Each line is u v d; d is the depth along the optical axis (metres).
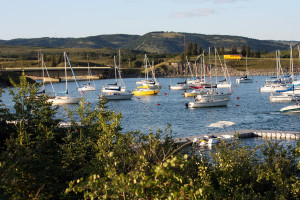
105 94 97.31
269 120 54.31
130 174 9.71
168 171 9.25
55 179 14.09
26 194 12.53
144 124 54.41
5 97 111.44
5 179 11.03
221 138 35.94
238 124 51.88
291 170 15.05
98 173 13.84
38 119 19.20
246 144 36.72
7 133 18.78
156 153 13.17
